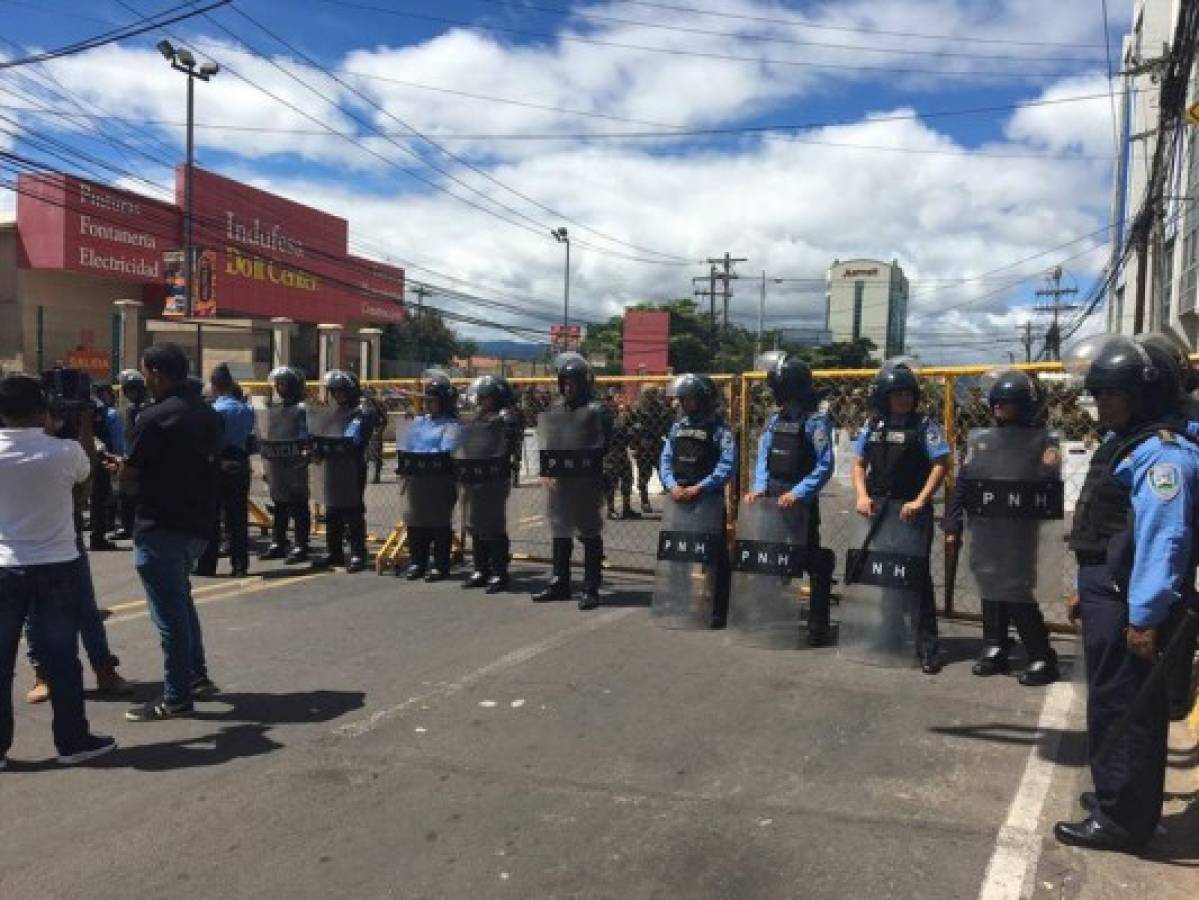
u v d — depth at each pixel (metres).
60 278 28.83
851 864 3.51
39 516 4.47
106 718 5.16
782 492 6.48
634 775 4.31
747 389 7.78
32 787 4.27
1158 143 18.48
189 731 4.91
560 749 4.61
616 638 6.61
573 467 7.56
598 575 7.61
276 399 11.09
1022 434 5.68
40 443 4.49
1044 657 5.66
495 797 4.09
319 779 4.30
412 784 4.23
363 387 11.09
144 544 5.03
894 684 5.62
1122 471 3.54
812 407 6.62
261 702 5.34
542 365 54.12
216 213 32.31
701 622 6.86
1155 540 3.34
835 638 6.68
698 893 3.32
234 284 32.81
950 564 7.16
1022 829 3.77
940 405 6.84
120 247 29.33
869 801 4.04
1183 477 3.35
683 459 6.89
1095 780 3.63
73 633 4.55
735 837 3.72
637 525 13.03
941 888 3.34
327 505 9.04
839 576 8.89
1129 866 3.49
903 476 6.05
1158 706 3.51
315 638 6.64
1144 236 23.02
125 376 10.02
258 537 11.12
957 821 3.85
